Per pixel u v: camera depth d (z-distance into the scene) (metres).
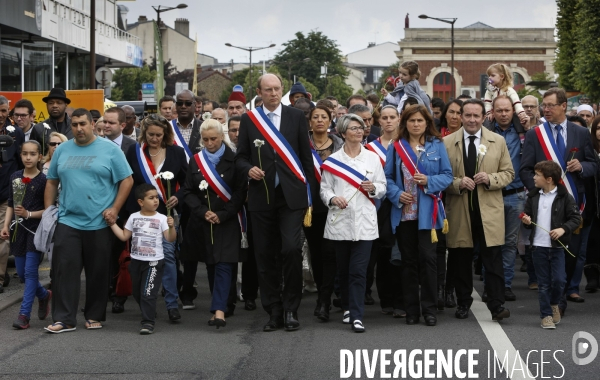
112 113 10.12
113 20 40.78
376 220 8.12
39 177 8.75
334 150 9.04
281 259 8.73
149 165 8.94
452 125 9.93
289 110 8.26
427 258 8.25
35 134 11.12
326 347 7.31
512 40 78.69
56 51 34.97
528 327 8.12
